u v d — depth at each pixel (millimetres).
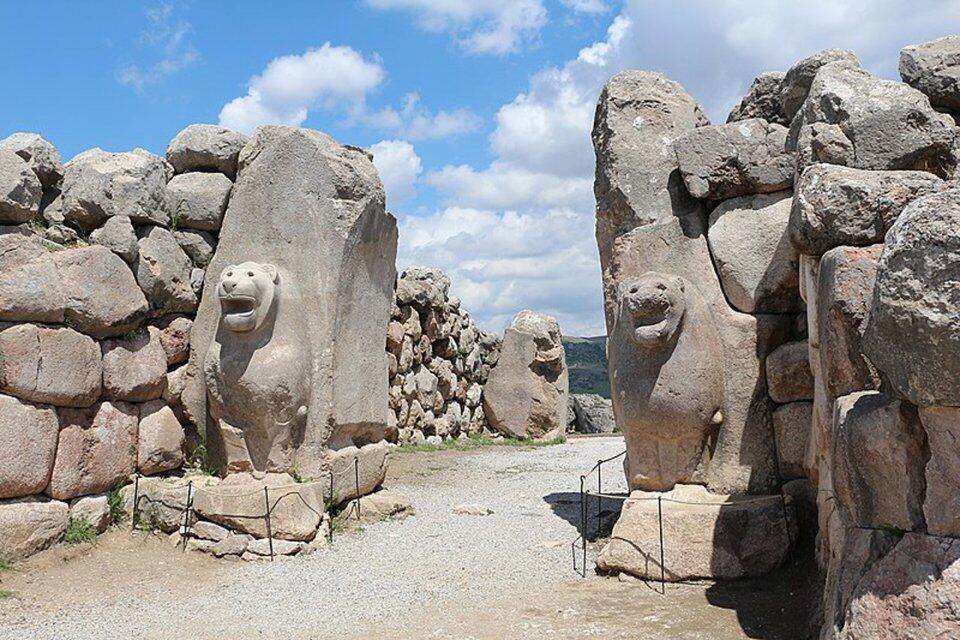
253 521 5695
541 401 14203
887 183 3697
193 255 6684
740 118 6383
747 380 5434
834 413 3414
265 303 5941
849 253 3551
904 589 2799
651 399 5277
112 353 5922
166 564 5453
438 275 13406
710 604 4594
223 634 4262
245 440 6062
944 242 2598
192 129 6766
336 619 4480
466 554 5809
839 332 3533
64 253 5652
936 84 5117
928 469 2830
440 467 9953
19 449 5172
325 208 6387
